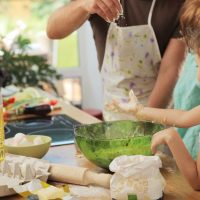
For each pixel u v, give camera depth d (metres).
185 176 1.37
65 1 4.89
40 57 4.05
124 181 1.21
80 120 2.19
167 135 1.41
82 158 1.63
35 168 1.40
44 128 2.05
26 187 1.29
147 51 2.22
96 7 1.75
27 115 2.32
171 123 1.67
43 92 3.03
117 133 1.63
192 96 1.78
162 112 1.71
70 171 1.39
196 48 1.45
